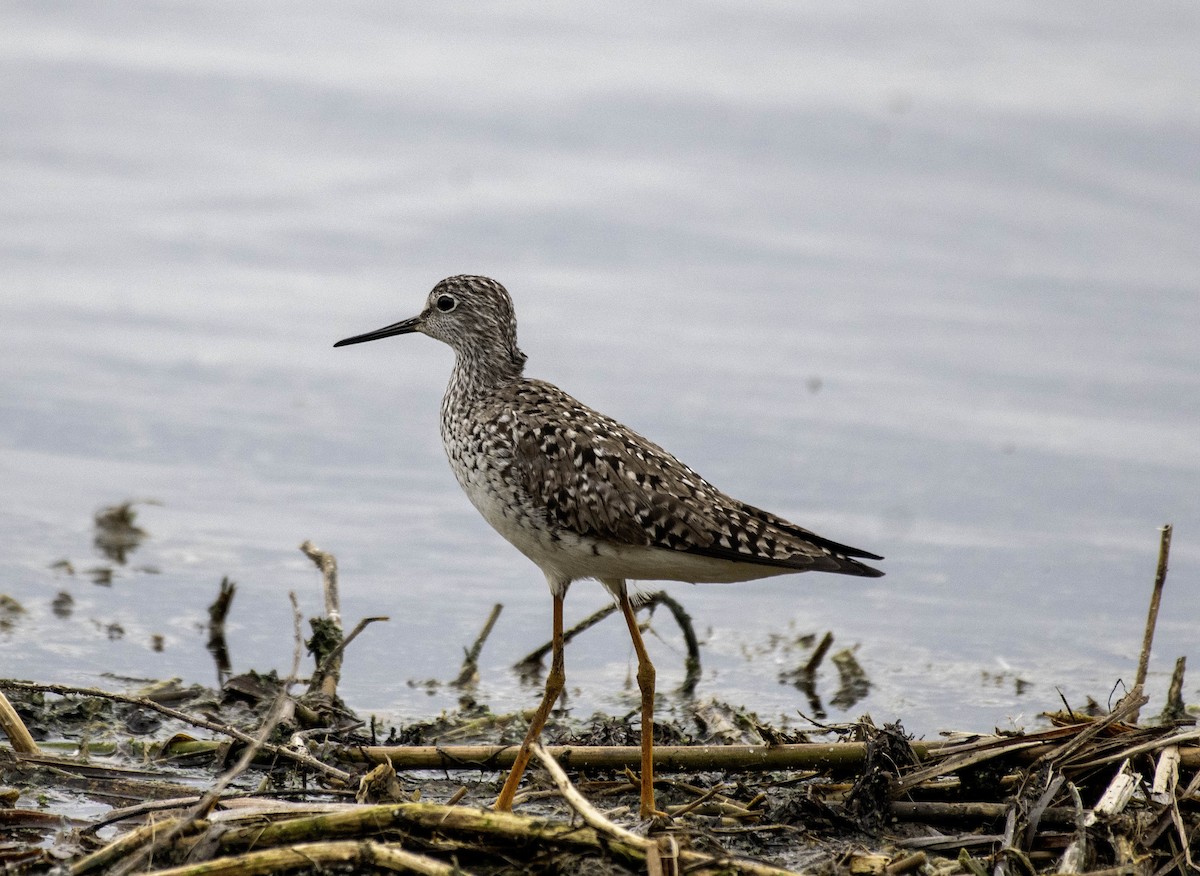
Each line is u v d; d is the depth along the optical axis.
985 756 10.19
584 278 20.88
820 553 10.55
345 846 8.42
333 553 15.79
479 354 11.88
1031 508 16.88
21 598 14.38
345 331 19.73
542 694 13.21
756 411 18.45
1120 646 14.45
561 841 8.73
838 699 13.20
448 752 10.90
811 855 9.60
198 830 8.93
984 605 15.27
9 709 10.84
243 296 20.27
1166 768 9.78
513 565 16.02
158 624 14.05
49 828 9.67
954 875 9.16
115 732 11.71
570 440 10.77
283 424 18.20
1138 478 17.31
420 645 14.09
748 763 10.68
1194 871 9.09
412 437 18.16
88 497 16.53
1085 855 9.14
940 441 17.97
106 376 18.69
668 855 8.59
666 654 14.28
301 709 11.58
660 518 10.51
